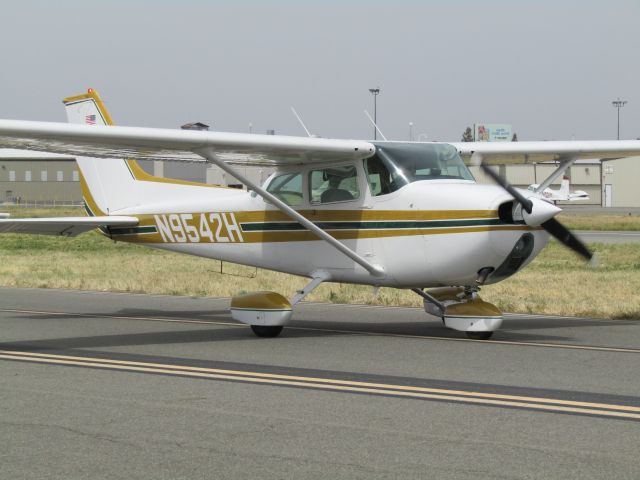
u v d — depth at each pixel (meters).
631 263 26.95
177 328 13.67
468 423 7.13
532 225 11.40
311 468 5.91
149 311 16.16
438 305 13.42
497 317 11.91
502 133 129.50
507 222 11.41
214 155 11.95
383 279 12.40
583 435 6.74
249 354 10.84
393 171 12.24
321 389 8.53
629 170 104.81
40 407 7.75
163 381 8.98
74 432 6.87
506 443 6.52
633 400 8.00
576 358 10.43
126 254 32.16
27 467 5.96
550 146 14.59
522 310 15.91
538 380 8.99
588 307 15.93
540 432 6.84
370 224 12.40
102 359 10.44
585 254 11.86
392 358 10.46
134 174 15.34
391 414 7.46
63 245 37.84
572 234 11.79
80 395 8.27
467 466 5.95
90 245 37.91
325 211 12.88
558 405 7.79
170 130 11.52
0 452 6.32
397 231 12.12
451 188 11.83
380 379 9.07
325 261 12.95
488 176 11.81
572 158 15.42
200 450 6.36
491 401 7.96
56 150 12.59
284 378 9.14
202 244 14.45
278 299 12.46
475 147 14.17
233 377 9.20
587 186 107.88
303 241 13.19
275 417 7.36
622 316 14.84
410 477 5.71
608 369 9.66
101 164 15.65
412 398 8.10
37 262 28.03
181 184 14.89
